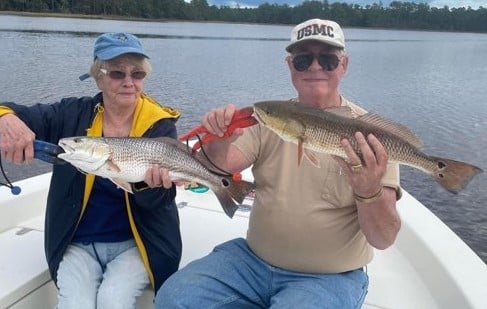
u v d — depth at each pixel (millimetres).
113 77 1133
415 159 914
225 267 1055
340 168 969
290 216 1027
